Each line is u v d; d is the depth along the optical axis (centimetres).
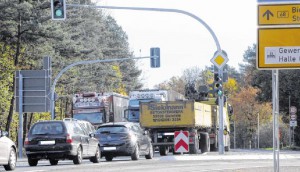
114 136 4581
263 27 1859
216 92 5012
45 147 4041
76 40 10250
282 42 1853
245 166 3609
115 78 14262
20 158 5975
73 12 10512
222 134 5066
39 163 4578
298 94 10831
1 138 3397
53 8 4444
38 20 7288
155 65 6638
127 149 4559
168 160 4381
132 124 4806
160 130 5859
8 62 7856
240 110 17750
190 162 4059
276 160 1870
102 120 7181
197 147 5903
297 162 4088
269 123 16788
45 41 7956
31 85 6072
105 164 3966
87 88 10831
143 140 4794
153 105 5791
